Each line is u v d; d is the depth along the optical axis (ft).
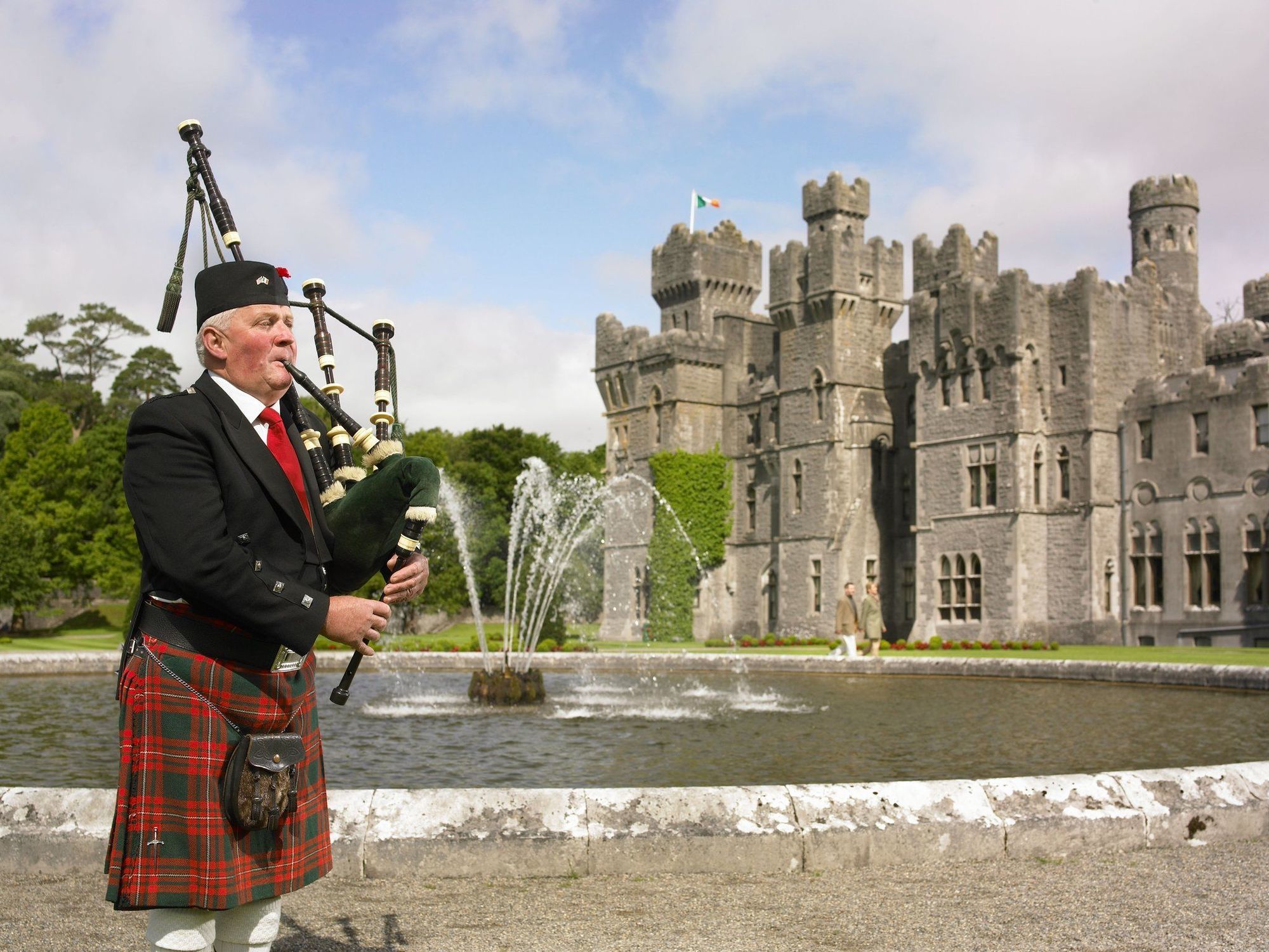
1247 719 53.67
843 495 157.79
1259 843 23.94
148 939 11.22
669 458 177.17
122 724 11.23
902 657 90.12
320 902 19.16
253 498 11.44
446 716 58.90
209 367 12.14
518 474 247.70
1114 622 132.57
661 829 21.52
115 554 196.65
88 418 295.89
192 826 10.84
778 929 17.65
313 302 14.17
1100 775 24.39
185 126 13.39
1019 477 135.95
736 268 187.42
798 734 49.08
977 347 141.38
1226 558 123.24
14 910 18.52
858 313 161.79
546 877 20.98
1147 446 132.98
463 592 202.90
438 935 17.24
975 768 38.63
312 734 12.28
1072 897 19.44
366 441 13.38
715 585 179.01
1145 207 151.94
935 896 19.60
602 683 81.30
